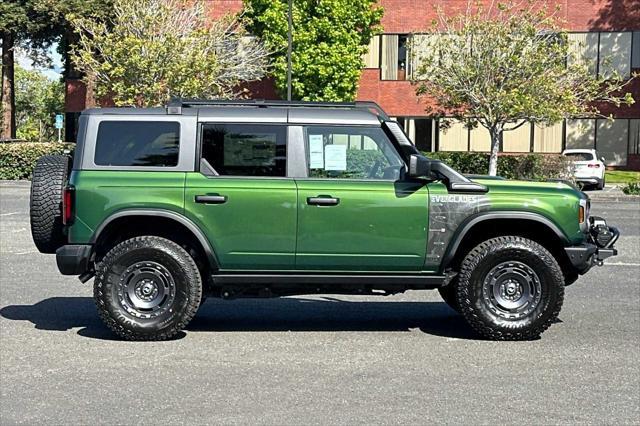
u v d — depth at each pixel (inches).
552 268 317.4
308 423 225.1
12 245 574.2
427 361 291.4
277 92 1601.9
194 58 1259.8
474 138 1663.4
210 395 250.2
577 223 322.3
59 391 254.4
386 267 321.7
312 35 1494.8
